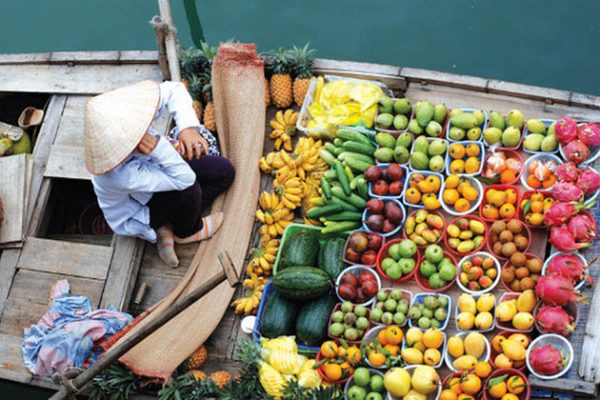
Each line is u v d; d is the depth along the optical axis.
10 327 5.67
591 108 5.50
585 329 4.65
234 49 6.00
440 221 5.19
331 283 5.21
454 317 5.03
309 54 6.10
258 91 5.97
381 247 5.27
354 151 5.59
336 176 5.53
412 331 4.92
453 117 5.44
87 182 6.62
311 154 5.73
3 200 5.94
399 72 5.89
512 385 4.61
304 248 5.37
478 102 5.71
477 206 5.21
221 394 5.04
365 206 5.41
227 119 5.99
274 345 5.06
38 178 6.04
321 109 5.86
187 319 5.41
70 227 6.51
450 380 4.75
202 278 5.59
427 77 5.81
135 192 5.29
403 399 4.80
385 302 5.07
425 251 5.12
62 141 6.11
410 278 5.18
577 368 4.60
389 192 5.42
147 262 5.80
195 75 6.19
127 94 4.93
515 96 5.65
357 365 4.93
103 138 4.83
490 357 4.83
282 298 5.29
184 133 5.49
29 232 5.91
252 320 5.38
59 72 6.35
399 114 5.62
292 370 4.97
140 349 5.30
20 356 5.54
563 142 5.16
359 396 4.84
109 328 5.40
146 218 5.47
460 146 5.34
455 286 5.11
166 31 5.94
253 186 5.79
